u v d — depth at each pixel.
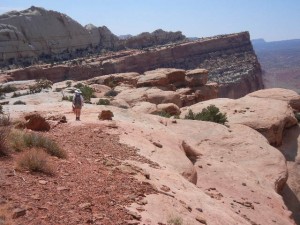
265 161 22.72
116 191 8.23
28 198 6.87
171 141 17.22
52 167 8.86
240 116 32.06
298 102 38.62
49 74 102.38
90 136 13.95
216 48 149.25
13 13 134.50
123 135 15.24
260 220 14.68
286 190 25.72
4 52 119.12
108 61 115.50
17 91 59.16
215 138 24.12
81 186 8.06
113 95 55.19
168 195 9.20
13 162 8.66
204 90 65.94
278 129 30.30
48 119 16.81
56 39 139.62
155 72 67.06
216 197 15.34
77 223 6.32
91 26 159.50
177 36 181.75
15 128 13.02
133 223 6.80
